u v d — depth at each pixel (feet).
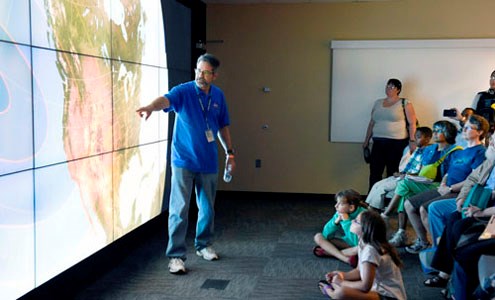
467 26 22.41
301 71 23.76
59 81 11.69
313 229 18.58
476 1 22.24
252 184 24.57
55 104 11.57
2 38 9.77
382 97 23.17
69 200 12.26
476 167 13.87
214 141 14.24
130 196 15.64
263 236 17.62
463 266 10.63
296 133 24.08
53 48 11.44
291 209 21.88
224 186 24.76
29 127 10.67
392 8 22.82
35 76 10.82
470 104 22.59
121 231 15.20
